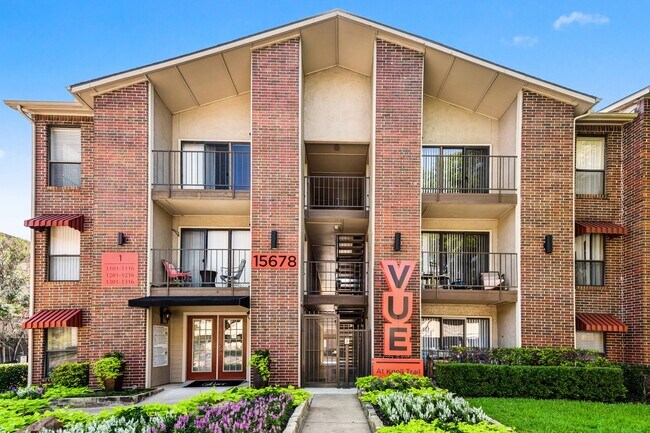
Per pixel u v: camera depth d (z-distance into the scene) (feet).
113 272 40.57
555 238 42.06
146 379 39.73
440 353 43.68
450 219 48.73
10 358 71.67
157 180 43.52
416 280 41.14
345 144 47.96
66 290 43.47
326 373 42.45
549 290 41.45
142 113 41.98
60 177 45.16
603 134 46.37
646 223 42.27
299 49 42.37
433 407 24.44
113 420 19.99
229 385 43.75
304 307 46.44
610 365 36.70
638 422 26.81
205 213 47.47
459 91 46.32
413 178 42.29
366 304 44.96
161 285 43.39
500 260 44.37
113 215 41.09
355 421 27.27
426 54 42.93
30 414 24.68
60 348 43.27
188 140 47.93
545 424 25.93
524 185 42.50
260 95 42.11
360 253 57.21
